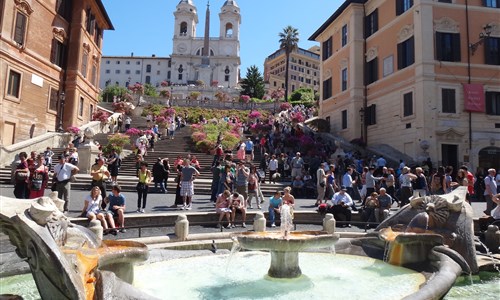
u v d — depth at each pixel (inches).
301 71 4675.2
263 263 330.6
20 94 970.7
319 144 1031.0
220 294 241.0
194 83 3959.2
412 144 933.2
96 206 405.1
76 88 1200.2
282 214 315.6
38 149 907.4
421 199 357.4
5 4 910.4
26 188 462.3
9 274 270.5
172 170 846.5
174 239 377.7
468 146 901.2
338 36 1315.2
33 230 166.4
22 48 971.9
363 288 255.0
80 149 780.6
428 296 195.2
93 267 192.1
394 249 327.0
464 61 930.7
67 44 1211.2
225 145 1013.8
